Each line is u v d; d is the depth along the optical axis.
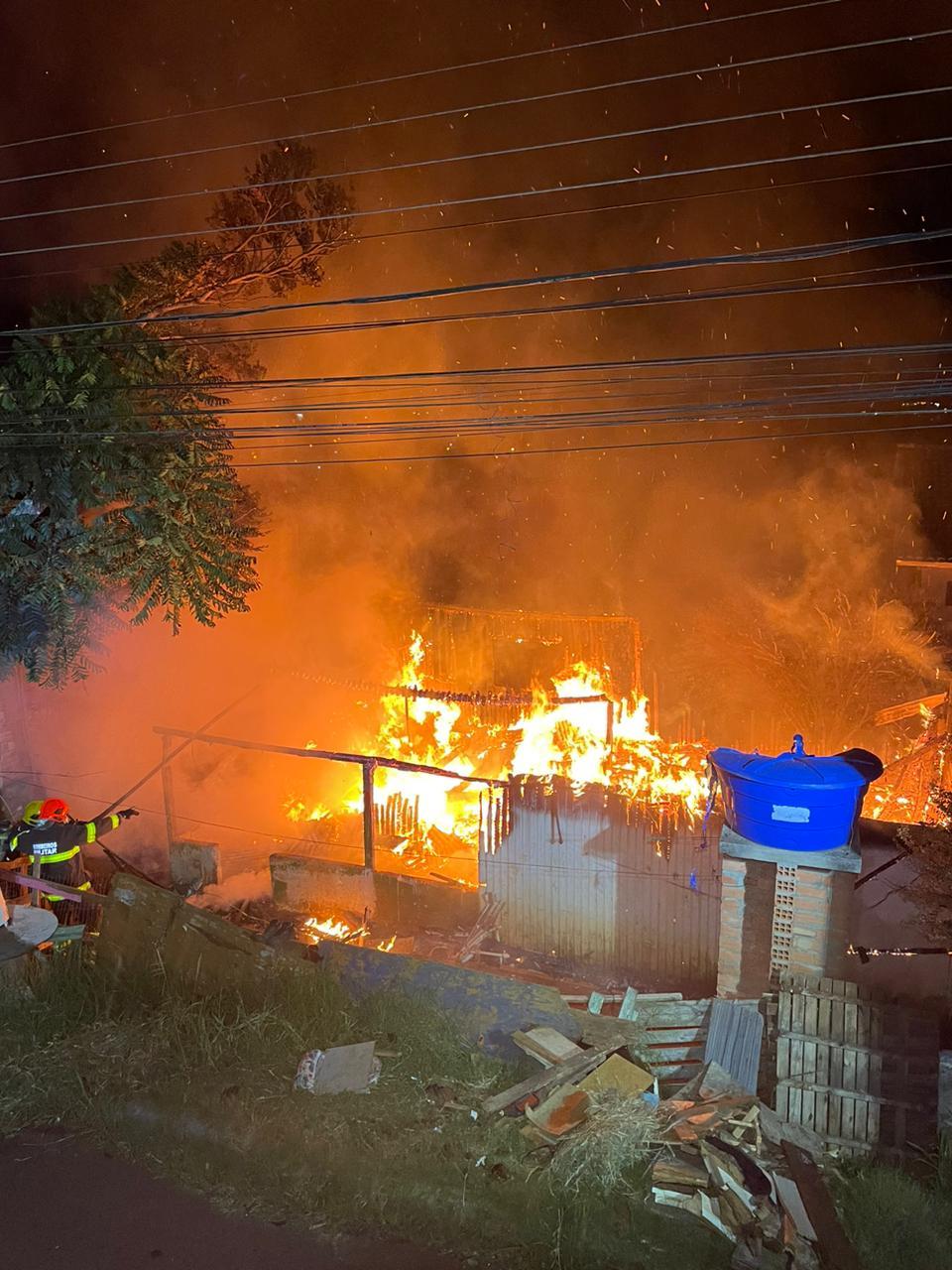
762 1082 6.92
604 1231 5.38
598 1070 6.56
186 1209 5.54
